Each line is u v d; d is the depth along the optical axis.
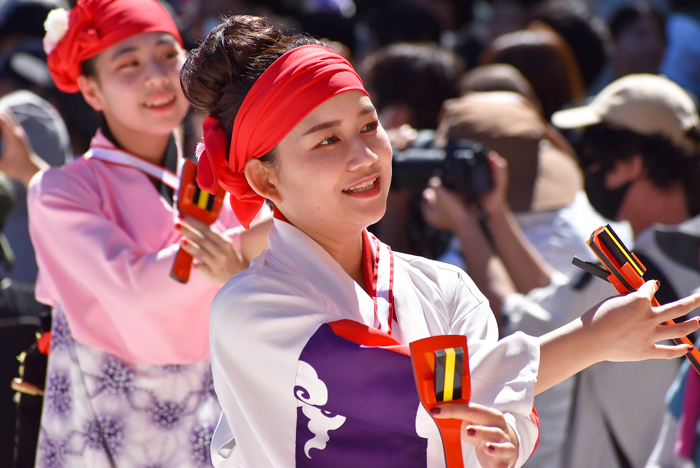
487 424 3.92
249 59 4.87
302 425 4.59
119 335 7.21
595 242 4.65
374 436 4.48
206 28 19.38
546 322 8.34
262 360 4.64
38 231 7.39
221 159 5.01
